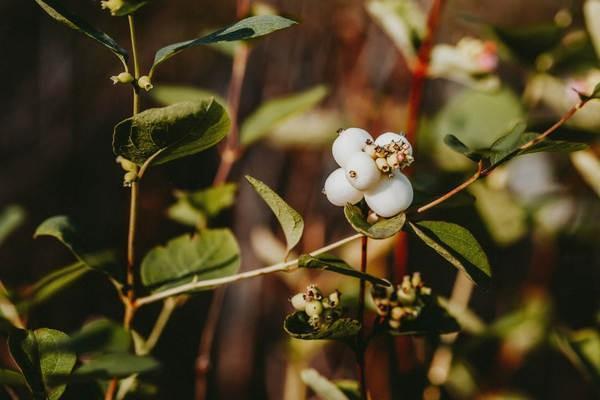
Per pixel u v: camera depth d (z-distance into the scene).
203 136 0.38
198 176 0.94
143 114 0.37
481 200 0.55
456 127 0.58
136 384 0.43
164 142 0.38
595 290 0.77
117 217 0.99
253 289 0.90
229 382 0.90
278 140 0.69
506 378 0.62
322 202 0.87
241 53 0.55
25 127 1.04
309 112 0.72
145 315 0.92
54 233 0.41
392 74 0.80
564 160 0.62
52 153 1.03
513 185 0.63
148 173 0.95
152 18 1.03
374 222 0.38
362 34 0.80
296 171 0.88
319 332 0.37
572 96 0.55
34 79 1.05
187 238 0.43
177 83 1.03
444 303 0.43
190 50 1.03
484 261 0.38
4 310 0.42
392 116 0.76
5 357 0.60
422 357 0.55
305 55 0.91
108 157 1.03
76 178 1.03
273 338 0.90
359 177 0.36
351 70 0.80
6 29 1.04
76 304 0.89
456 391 0.59
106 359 0.36
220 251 0.43
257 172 0.91
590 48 0.55
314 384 0.43
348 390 0.45
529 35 0.54
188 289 0.40
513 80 0.92
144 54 1.04
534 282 0.62
